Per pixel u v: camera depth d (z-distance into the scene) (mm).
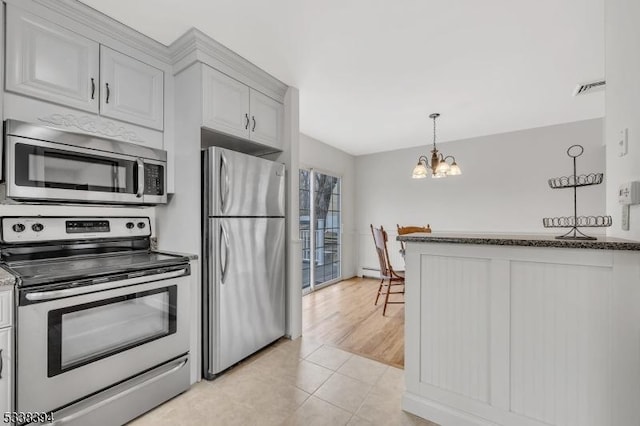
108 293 1520
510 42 2033
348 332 2844
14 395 1235
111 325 1536
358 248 5574
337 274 5172
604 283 1190
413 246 1653
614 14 1482
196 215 2027
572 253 1243
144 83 1987
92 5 1643
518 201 4133
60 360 1351
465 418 1491
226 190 2045
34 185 1496
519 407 1364
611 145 1531
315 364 2217
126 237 2059
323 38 1989
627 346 1149
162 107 2092
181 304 1866
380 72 2449
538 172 3996
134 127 1942
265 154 2850
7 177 1424
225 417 1633
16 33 1460
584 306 1228
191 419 1616
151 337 1701
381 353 2406
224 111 2143
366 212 5492
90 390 1442
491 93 2879
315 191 4566
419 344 1639
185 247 2094
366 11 1726
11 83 1441
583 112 3410
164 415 1647
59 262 1711
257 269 2309
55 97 1582
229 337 2084
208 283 2043
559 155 3863
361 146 4973
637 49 1251
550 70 2420
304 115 3492
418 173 3170
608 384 1185
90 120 1732
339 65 2346
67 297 1377
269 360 2275
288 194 2686
